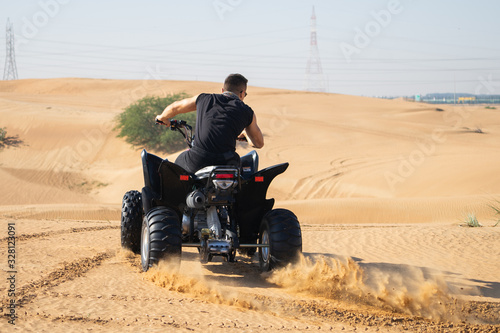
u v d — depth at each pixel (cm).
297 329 770
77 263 1225
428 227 2402
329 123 12338
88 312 793
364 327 813
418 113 16475
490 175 6431
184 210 1120
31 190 7506
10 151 9756
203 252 1048
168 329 721
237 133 1104
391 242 1844
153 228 1042
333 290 1028
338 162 8181
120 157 9644
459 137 11425
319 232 2139
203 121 1098
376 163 7981
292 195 6556
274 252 1105
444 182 6438
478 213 4403
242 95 1180
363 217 4591
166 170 1051
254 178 1079
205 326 750
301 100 19000
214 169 1005
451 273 1293
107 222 2516
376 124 12556
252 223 1178
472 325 848
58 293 912
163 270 1030
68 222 2347
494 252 1639
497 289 1118
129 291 957
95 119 11819
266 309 890
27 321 724
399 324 843
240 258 1439
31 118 11562
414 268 1348
